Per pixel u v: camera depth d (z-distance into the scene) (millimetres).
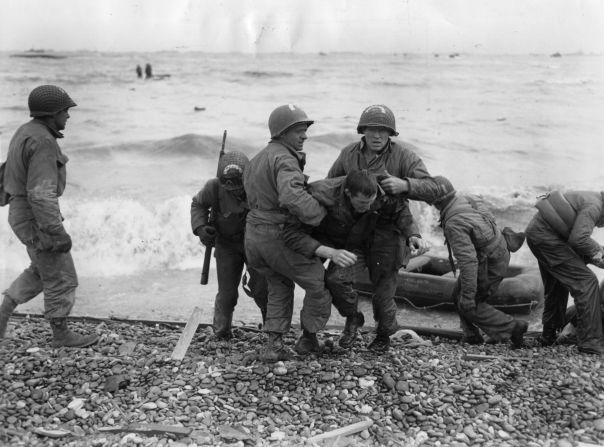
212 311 8344
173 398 4641
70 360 5184
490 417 4480
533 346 6293
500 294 8000
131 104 18938
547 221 5859
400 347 5879
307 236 4668
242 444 4125
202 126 18031
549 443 4207
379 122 4965
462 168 15578
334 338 6164
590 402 4680
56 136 5430
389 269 5219
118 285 9695
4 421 4355
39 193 5188
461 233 5691
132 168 15258
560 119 17500
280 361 5160
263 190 4758
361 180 4477
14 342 5723
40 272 5527
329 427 4355
